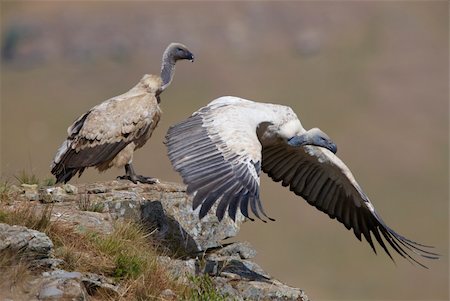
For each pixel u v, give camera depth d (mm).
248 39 114062
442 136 91875
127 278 8672
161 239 9969
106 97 107812
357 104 97812
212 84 104000
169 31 117562
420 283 56375
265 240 62688
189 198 10484
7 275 7914
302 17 115938
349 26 115375
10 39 117438
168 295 8641
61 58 116438
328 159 10102
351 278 56750
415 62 108000
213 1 119562
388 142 88875
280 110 9867
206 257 10039
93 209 9922
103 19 120000
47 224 8891
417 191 78250
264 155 10430
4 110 102312
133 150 11156
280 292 9336
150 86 11484
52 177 11102
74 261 8547
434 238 67500
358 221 10258
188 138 8945
